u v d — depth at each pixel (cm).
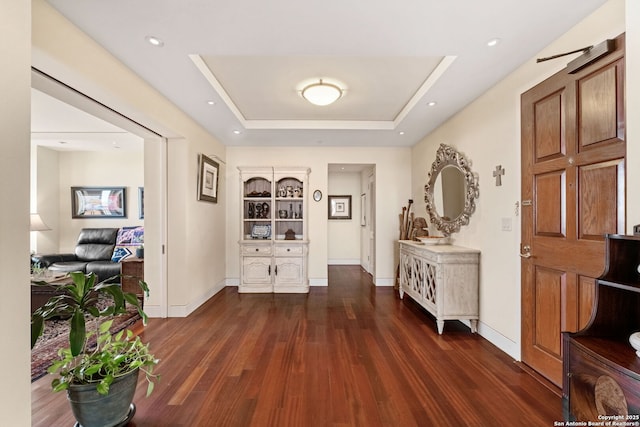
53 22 171
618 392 115
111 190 606
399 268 458
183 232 359
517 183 246
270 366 238
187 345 277
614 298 141
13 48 101
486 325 291
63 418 178
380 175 513
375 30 193
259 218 504
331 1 166
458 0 165
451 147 352
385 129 412
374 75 277
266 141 476
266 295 456
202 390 206
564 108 199
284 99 335
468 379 219
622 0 162
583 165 185
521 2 167
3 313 98
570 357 139
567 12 176
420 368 235
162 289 357
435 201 400
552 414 180
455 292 303
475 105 307
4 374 99
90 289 174
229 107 329
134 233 554
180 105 321
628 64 146
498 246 272
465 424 173
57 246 594
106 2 166
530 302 232
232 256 514
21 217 104
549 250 212
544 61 200
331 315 362
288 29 192
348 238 720
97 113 261
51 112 388
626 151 149
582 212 186
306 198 484
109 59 218
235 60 250
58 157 598
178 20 182
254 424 173
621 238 130
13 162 102
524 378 220
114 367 164
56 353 262
